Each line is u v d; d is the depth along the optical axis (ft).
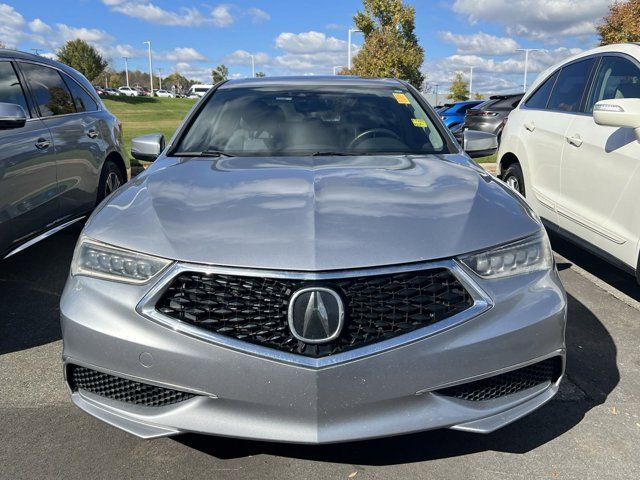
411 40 105.29
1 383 10.13
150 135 12.08
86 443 8.38
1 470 7.77
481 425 7.14
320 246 6.95
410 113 12.28
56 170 14.85
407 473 7.72
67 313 7.40
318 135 11.43
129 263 7.25
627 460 7.98
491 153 12.81
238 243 7.07
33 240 13.96
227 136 11.50
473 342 6.99
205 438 8.48
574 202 14.30
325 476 7.67
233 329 6.87
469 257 7.20
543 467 7.84
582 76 15.21
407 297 6.91
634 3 59.16
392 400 6.86
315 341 6.68
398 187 8.55
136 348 7.02
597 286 14.74
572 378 10.15
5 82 13.96
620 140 12.55
